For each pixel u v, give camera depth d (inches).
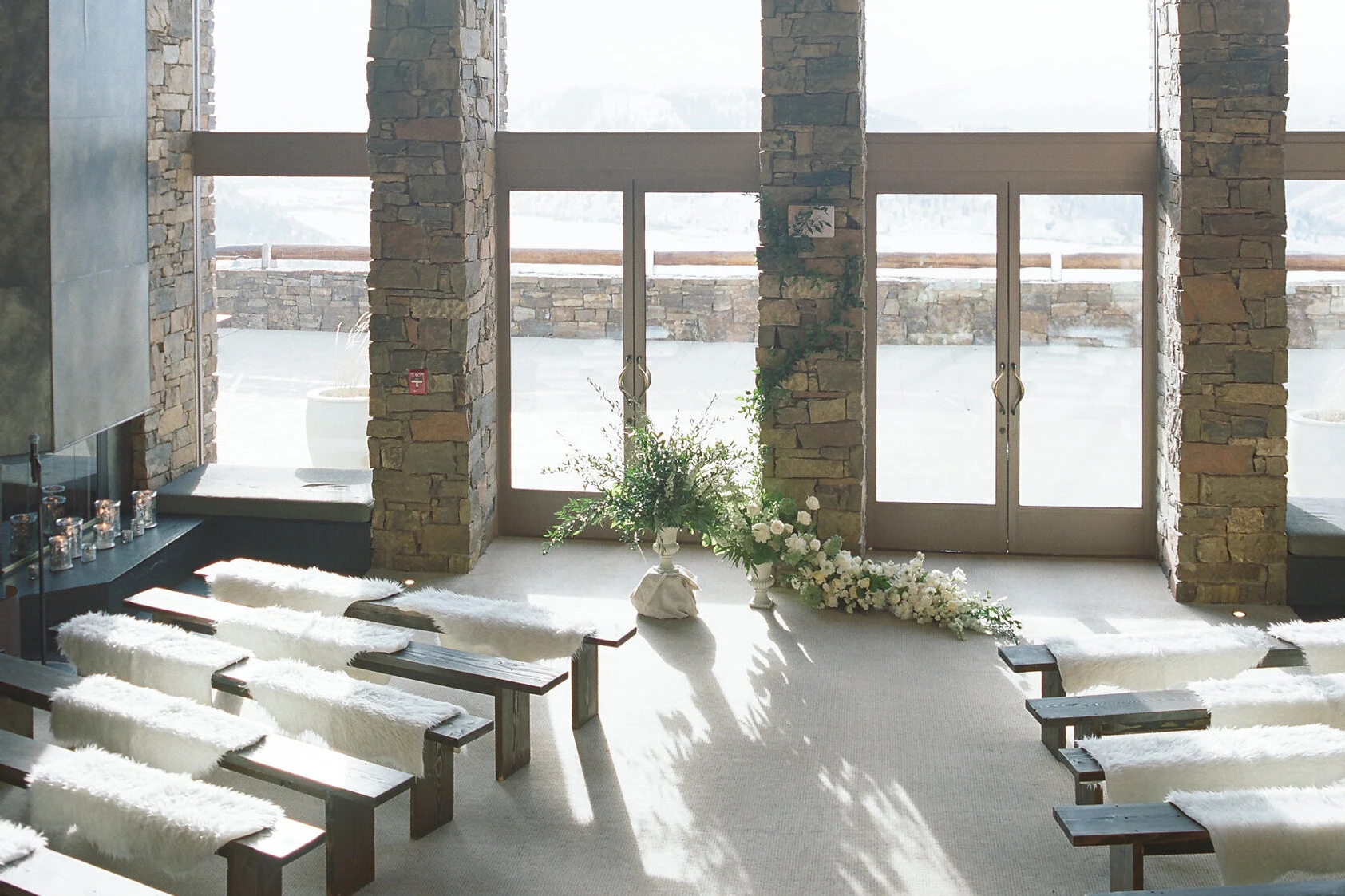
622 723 227.3
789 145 294.2
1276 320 282.4
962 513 327.0
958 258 319.0
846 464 299.6
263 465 346.6
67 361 257.0
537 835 187.8
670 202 327.0
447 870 177.9
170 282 324.8
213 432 349.1
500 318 335.6
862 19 300.8
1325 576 288.5
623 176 327.0
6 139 241.8
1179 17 280.2
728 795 200.2
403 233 301.0
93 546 287.3
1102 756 174.1
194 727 179.8
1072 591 298.5
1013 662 212.4
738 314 330.0
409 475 309.4
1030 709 195.3
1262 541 288.5
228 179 339.0
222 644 211.6
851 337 296.4
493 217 329.4
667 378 333.7
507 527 342.6
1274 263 281.4
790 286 296.5
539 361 336.8
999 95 316.2
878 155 317.7
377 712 185.9
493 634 223.3
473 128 308.0
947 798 199.0
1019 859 180.5
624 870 178.4
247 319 344.5
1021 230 316.5
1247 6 277.4
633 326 332.5
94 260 267.1
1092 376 319.0
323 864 182.1
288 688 193.5
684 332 331.6
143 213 290.4
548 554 327.3
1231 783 170.7
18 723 209.9
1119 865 161.6
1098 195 312.8
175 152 323.6
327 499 312.2
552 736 221.5
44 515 284.2
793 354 298.0
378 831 189.3
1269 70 277.9
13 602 239.0
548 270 332.5
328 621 223.9
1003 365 320.8
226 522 316.2
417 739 182.1
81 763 170.1
